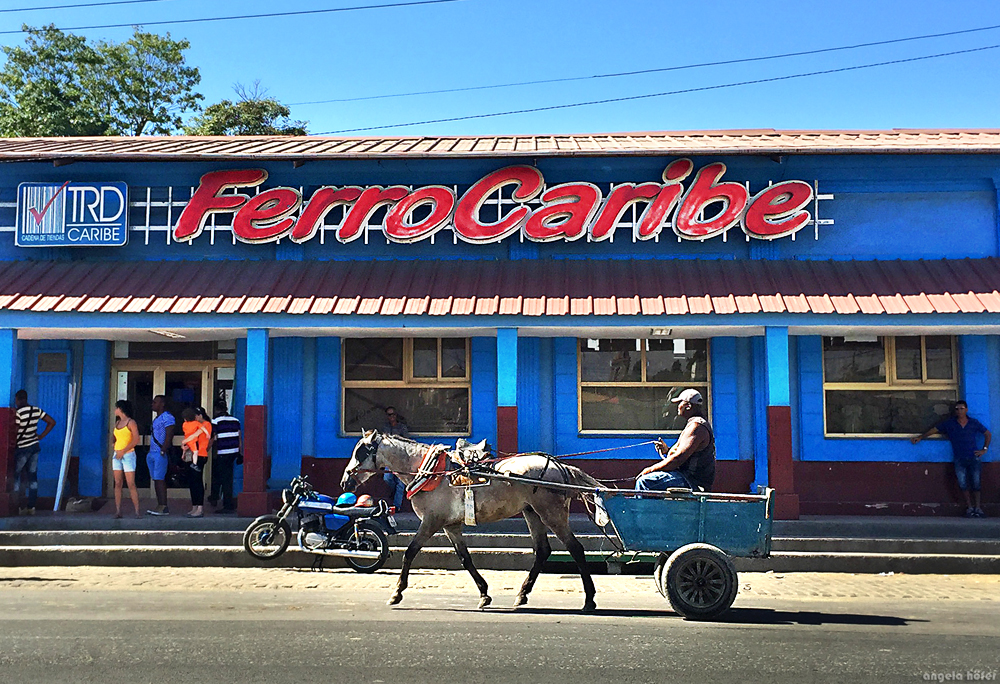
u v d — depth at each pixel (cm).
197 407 1562
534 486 940
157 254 1562
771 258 1508
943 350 1505
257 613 898
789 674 666
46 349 1572
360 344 1562
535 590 1068
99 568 1187
